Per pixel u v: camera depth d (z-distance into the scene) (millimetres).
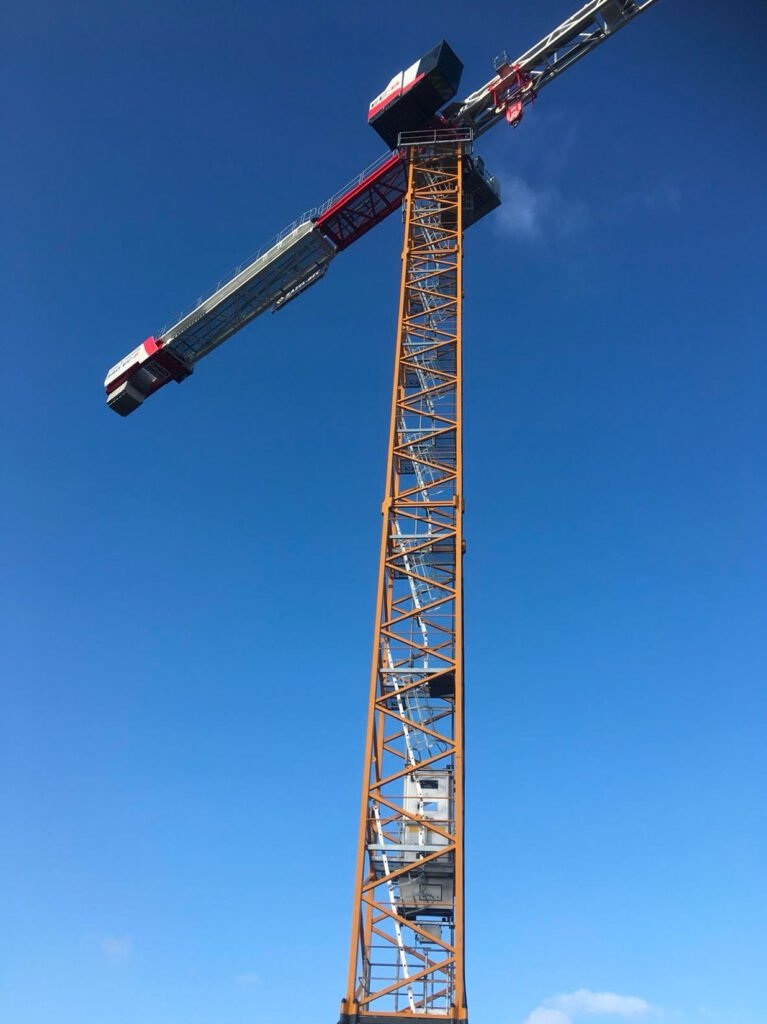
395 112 82438
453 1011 46438
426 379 70438
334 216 86562
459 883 50062
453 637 58625
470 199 81562
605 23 78688
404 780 55406
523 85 82625
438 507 63656
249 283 91688
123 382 101000
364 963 50062
